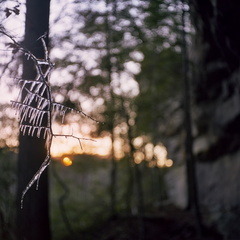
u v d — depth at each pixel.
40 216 4.59
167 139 11.84
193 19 7.10
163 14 6.63
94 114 8.01
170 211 10.09
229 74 8.32
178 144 11.20
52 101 2.44
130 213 10.33
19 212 4.60
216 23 6.18
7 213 6.02
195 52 9.40
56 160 8.66
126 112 9.28
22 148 4.54
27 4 3.90
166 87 11.09
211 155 9.46
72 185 11.56
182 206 10.06
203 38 8.30
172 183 11.40
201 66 9.25
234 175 8.59
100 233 9.02
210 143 9.41
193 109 10.08
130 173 10.40
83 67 5.79
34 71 3.65
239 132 8.55
